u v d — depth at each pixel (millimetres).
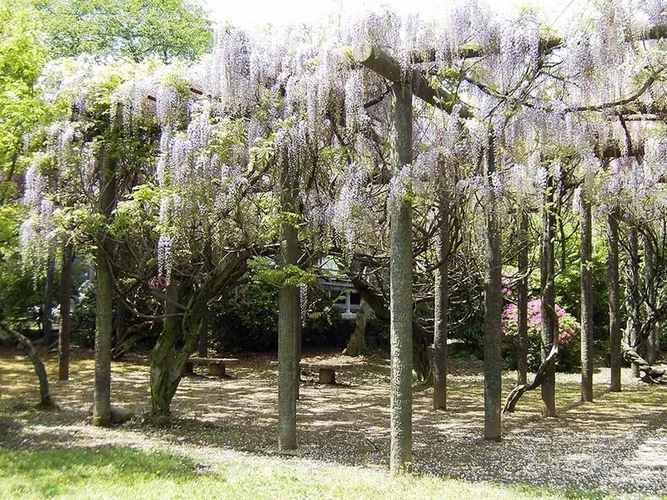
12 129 5301
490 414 5266
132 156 5281
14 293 10742
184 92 5109
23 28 5367
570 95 4660
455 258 7621
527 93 4488
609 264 8828
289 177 4734
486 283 5324
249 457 4438
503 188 4758
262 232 4945
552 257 6531
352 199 4645
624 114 5223
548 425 6023
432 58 4164
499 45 4227
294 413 4805
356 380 9758
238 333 12305
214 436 5215
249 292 12102
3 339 6176
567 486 3773
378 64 3959
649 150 5711
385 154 4922
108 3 12938
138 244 5707
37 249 5168
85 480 3443
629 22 4090
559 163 5465
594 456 4664
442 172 4516
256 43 4852
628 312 10391
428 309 11008
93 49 12398
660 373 9469
